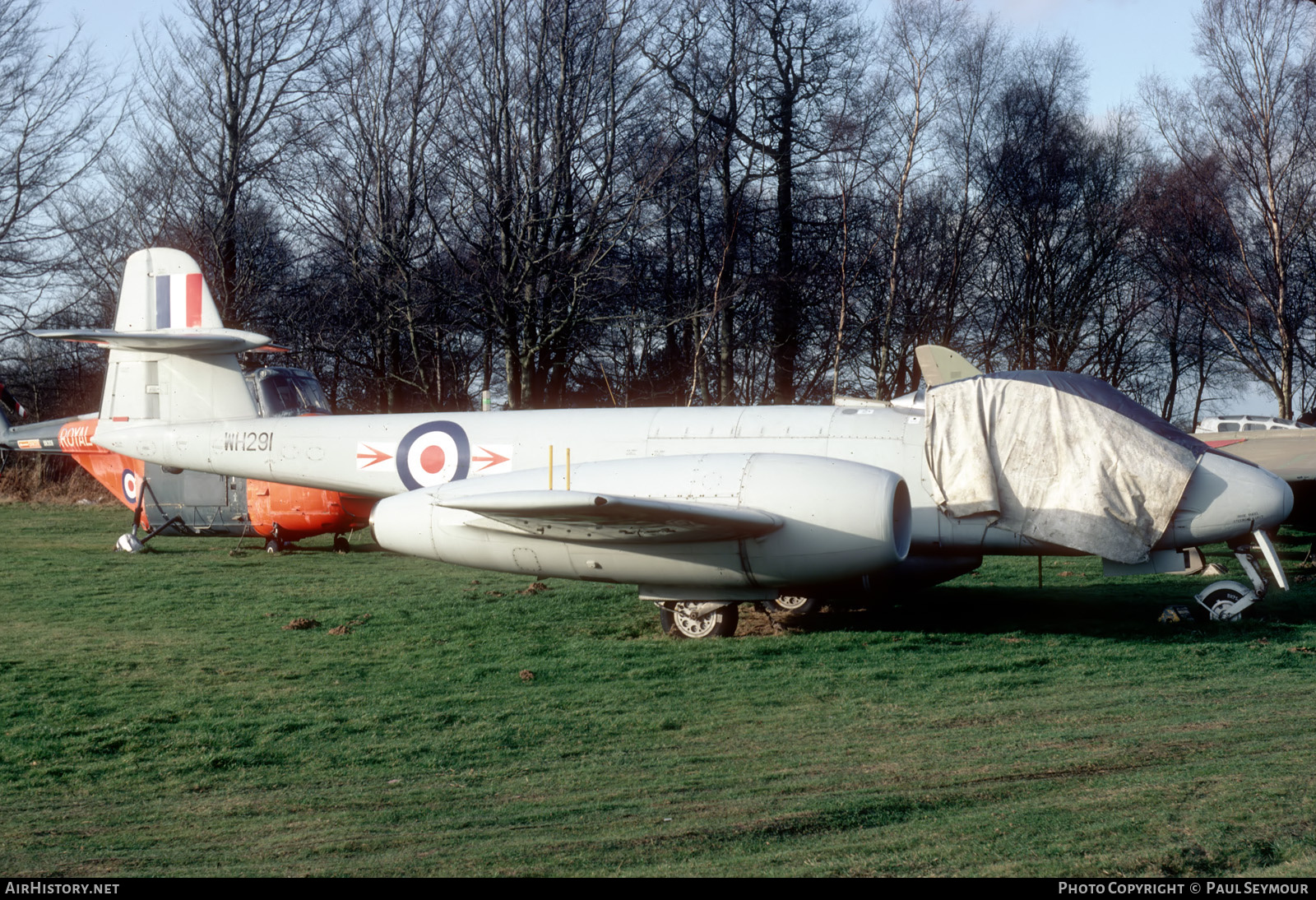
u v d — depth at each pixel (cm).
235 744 533
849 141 2325
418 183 2323
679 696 624
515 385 2131
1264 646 739
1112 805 390
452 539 841
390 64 2248
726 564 782
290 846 382
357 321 2466
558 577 841
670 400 2825
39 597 1029
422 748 520
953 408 849
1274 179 2256
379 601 1009
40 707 609
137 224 2502
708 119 2308
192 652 768
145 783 471
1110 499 798
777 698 612
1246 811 375
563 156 2089
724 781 452
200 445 1112
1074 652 732
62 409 2970
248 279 2478
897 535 793
